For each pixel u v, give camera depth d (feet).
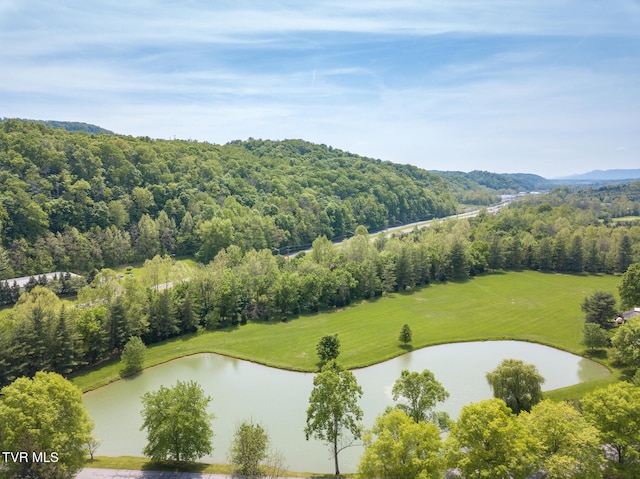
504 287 425.69
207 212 539.70
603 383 212.02
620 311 315.58
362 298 389.39
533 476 125.08
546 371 237.04
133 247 473.67
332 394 142.61
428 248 458.09
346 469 152.66
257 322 324.80
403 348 268.41
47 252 402.11
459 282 447.42
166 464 151.64
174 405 147.43
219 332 301.84
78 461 136.87
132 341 240.12
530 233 593.83
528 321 321.93
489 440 111.14
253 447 136.77
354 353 260.21
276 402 203.00
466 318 330.13
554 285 432.25
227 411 194.39
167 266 329.93
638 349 216.33
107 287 270.67
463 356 258.98
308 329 306.35
